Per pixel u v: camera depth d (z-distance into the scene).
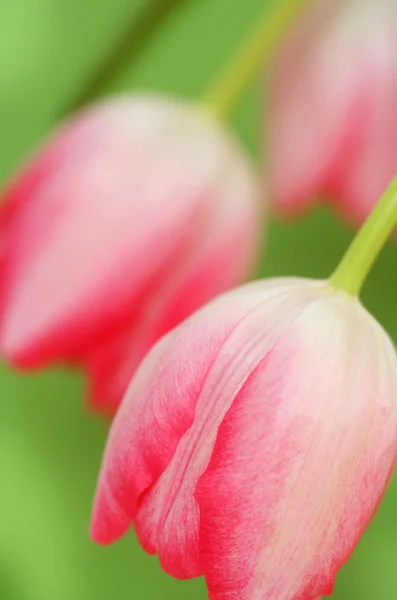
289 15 0.49
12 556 0.67
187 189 0.48
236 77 0.49
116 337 0.48
